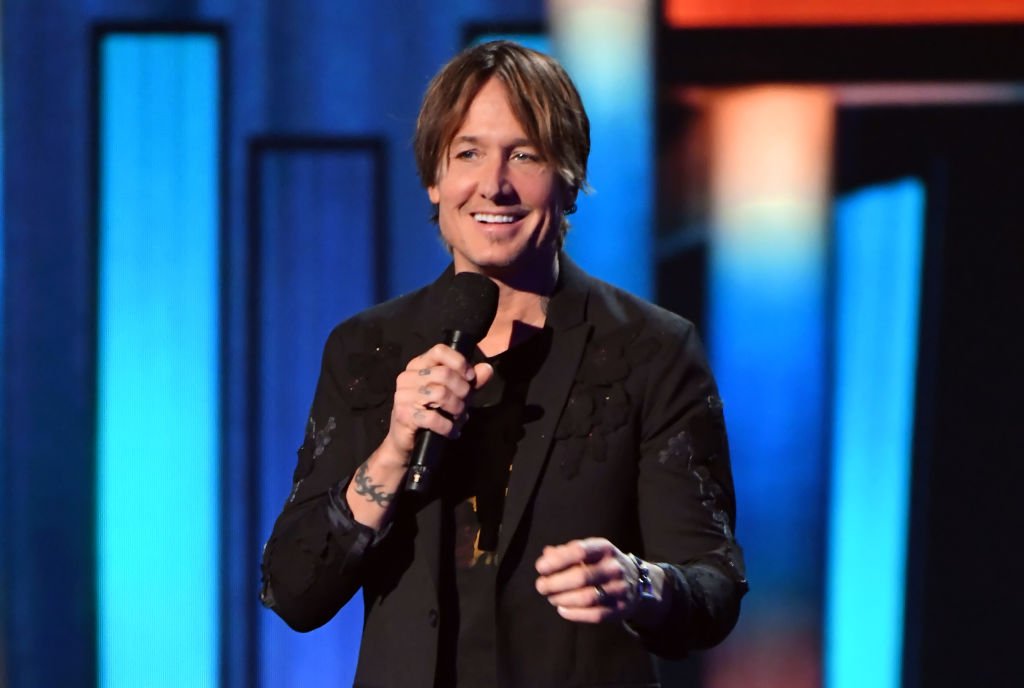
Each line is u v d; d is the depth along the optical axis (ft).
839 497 41.11
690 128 40.96
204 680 40.91
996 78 40.96
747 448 41.06
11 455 40.65
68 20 40.93
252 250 41.22
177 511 40.93
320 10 41.14
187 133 41.14
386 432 18.31
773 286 40.98
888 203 41.09
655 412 18.07
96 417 40.86
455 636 17.35
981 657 41.34
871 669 41.11
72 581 40.73
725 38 40.96
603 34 40.88
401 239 41.19
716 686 41.24
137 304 41.04
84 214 40.88
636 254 40.93
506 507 17.33
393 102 41.19
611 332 18.43
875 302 41.14
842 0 40.91
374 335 19.07
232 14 41.16
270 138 41.19
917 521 41.34
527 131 17.71
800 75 41.01
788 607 41.14
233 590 40.96
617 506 17.72
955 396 41.29
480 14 40.98
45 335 40.70
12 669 40.55
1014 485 41.34
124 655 40.83
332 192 41.22
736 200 40.98
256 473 41.11
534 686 17.11
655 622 16.57
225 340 41.16
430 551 17.37
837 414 41.06
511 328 18.48
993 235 41.16
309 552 17.38
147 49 41.09
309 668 41.01
